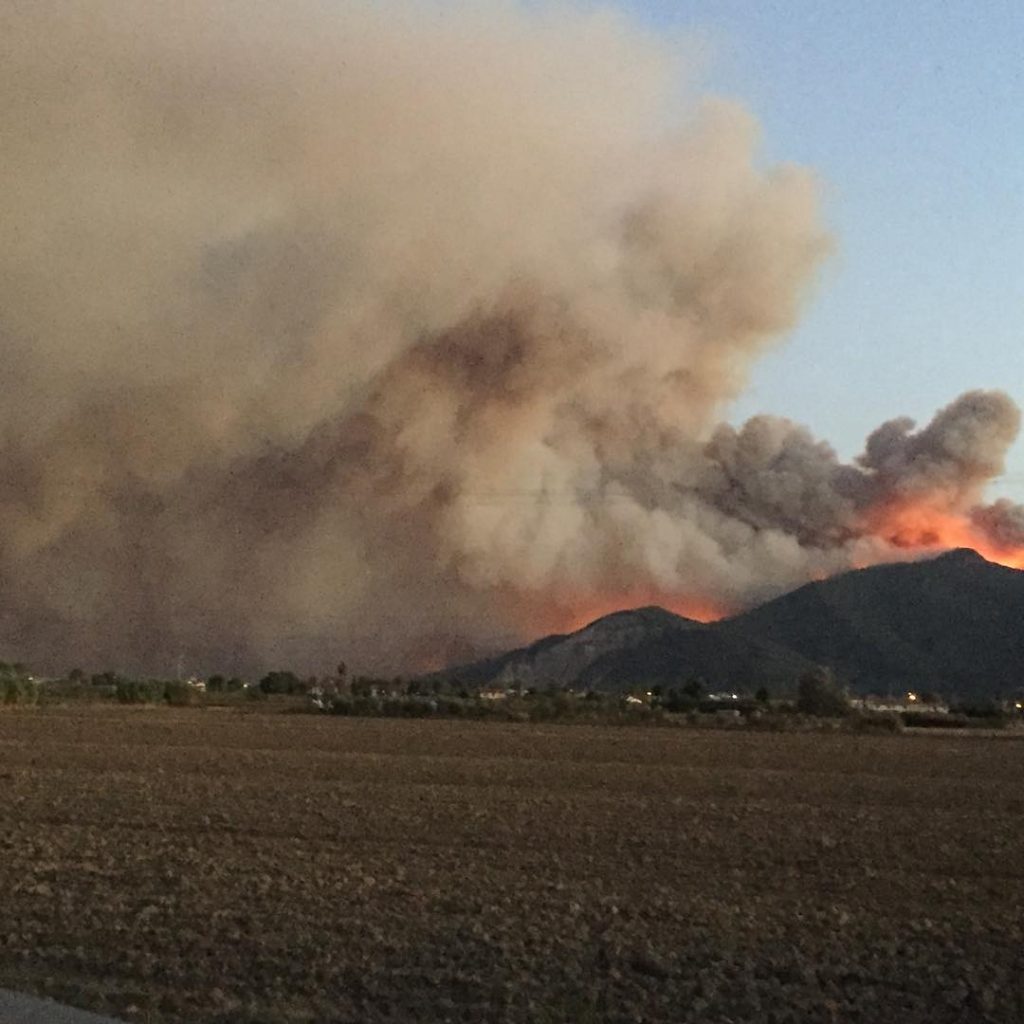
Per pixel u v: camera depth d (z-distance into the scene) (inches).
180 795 1194.0
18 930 555.2
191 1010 431.5
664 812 1115.9
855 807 1209.4
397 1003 452.1
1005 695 7239.2
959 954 550.6
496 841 898.1
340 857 804.0
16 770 1476.4
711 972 506.3
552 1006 451.5
